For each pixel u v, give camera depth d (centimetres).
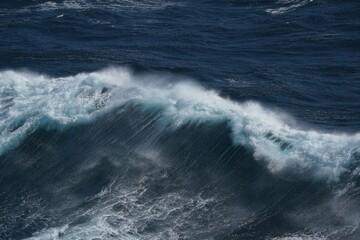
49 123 8219
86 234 6581
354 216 6619
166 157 7662
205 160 7556
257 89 9394
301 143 7375
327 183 6981
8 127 8256
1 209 7094
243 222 6750
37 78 9606
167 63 10425
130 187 7288
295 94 9269
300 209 6825
